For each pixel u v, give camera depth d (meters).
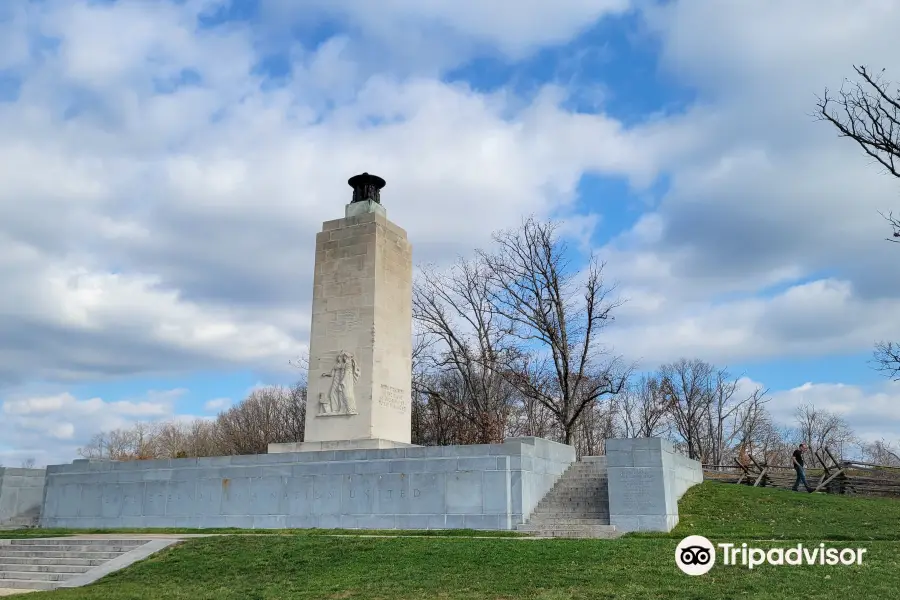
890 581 17.16
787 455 90.38
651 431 79.38
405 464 29.36
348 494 30.00
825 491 39.38
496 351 54.09
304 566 21.31
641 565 19.06
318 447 33.00
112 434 110.12
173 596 19.44
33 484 40.78
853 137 31.48
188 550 23.91
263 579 20.58
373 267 34.62
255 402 85.00
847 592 16.33
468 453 28.58
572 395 50.84
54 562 24.95
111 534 30.69
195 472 33.09
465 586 18.17
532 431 63.38
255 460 32.09
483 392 58.50
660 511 26.23
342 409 33.50
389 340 34.91
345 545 22.91
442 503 28.44
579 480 30.73
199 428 100.69
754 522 27.48
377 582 19.06
